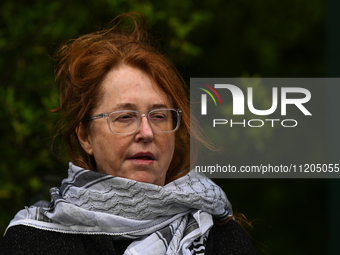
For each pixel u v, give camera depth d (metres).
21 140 8.42
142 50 4.80
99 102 4.52
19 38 9.16
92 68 4.59
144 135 4.38
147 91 4.49
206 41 15.12
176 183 4.84
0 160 8.90
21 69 9.40
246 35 15.36
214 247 4.81
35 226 4.39
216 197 4.91
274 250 15.42
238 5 15.43
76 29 9.18
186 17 10.45
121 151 4.42
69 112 4.80
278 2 15.28
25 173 9.13
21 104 8.52
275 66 15.60
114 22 8.27
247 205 15.85
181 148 5.30
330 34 8.69
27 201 9.29
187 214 4.79
